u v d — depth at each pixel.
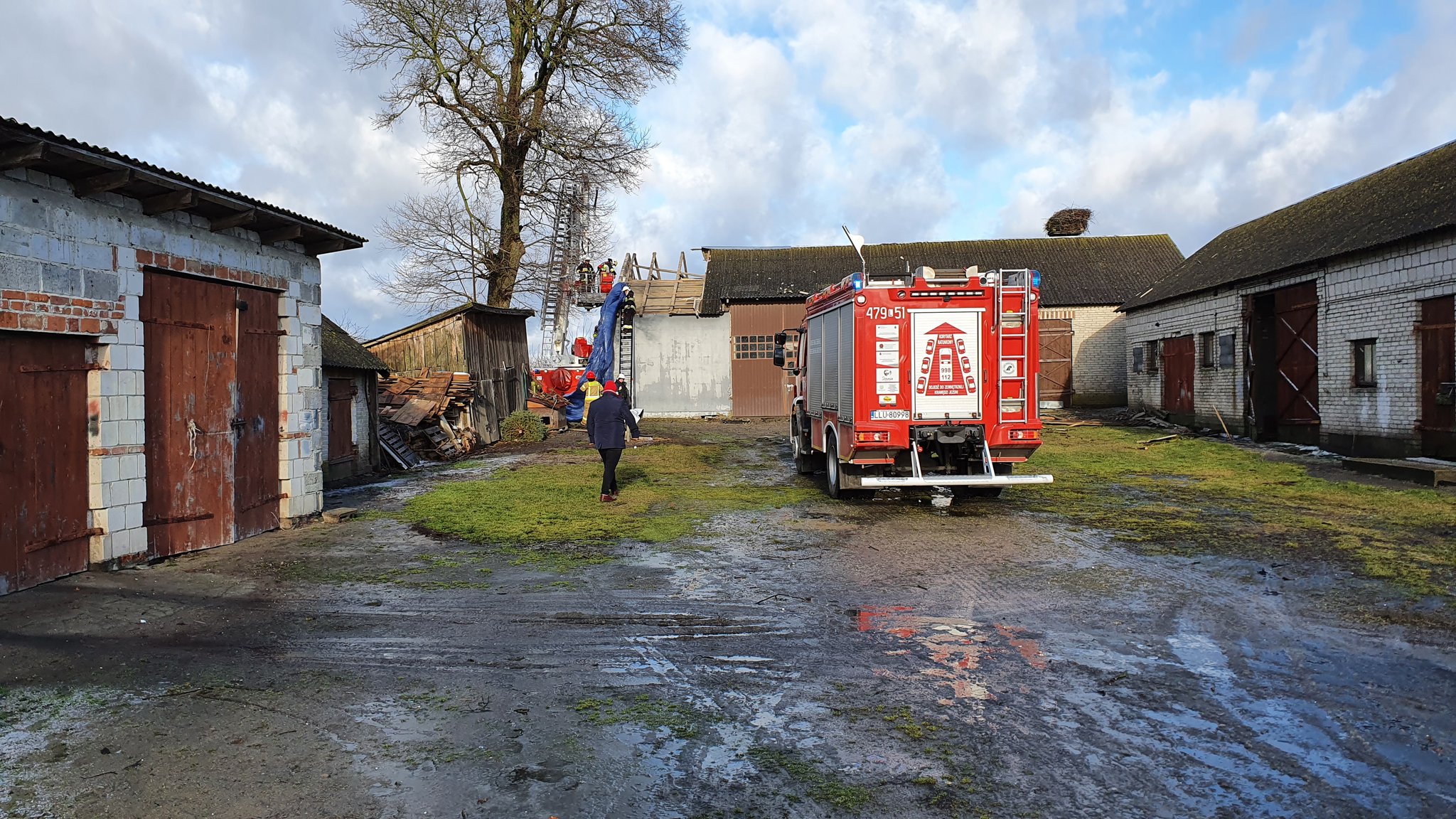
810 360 12.34
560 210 29.05
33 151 5.50
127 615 5.70
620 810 3.16
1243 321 18.31
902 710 4.10
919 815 3.10
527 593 6.38
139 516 7.12
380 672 4.69
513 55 26.19
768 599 6.18
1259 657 4.81
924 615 5.74
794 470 14.39
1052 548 7.85
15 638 5.18
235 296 8.32
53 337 6.34
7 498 6.00
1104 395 28.25
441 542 8.30
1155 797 3.22
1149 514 9.62
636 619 5.70
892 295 9.63
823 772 3.46
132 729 3.90
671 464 15.42
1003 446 9.73
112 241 6.77
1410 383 13.36
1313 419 16.09
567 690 4.41
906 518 9.56
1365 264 14.35
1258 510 9.68
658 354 29.03
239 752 3.66
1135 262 30.22
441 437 17.31
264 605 6.03
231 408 8.26
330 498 11.52
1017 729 3.86
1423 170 15.15
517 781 3.38
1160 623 5.46
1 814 3.11
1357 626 5.34
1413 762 3.50
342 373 13.76
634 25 26.53
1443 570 6.74
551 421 24.55
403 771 3.47
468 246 28.05
